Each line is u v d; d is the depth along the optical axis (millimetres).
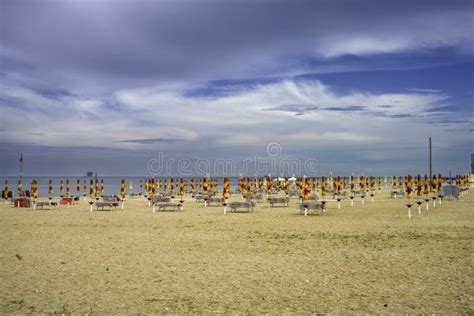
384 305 7184
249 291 8164
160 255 12055
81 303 7402
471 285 8430
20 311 6949
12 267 10422
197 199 39656
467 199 37062
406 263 10664
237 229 18094
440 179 45875
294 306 7180
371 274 9523
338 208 29000
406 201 35906
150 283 8828
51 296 7844
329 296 7785
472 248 12781
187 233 16891
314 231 17125
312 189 57938
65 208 31500
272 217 23484
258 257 11695
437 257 11398
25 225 19953
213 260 11297
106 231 17641
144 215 25281
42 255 12070
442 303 7254
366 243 13953
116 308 7113
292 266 10484
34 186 34156
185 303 7395
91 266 10539
